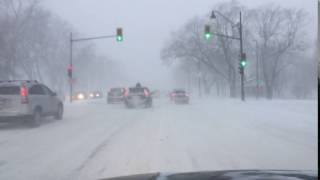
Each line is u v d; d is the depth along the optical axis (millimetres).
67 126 17938
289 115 22266
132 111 28828
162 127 17156
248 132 15164
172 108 32531
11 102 16828
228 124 18297
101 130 16219
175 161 9492
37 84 18594
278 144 12102
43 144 12453
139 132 15375
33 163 9461
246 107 30625
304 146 11695
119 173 8266
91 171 8523
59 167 8977
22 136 14445
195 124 18406
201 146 11750
